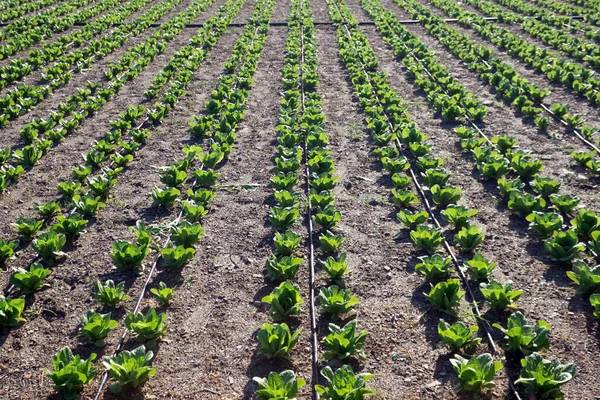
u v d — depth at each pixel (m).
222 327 6.98
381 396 5.89
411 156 11.77
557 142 12.12
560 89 15.34
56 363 5.92
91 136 13.19
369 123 12.82
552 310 7.06
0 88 16.34
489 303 7.20
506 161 10.48
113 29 24.28
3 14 26.12
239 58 18.45
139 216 9.62
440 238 8.27
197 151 11.62
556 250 7.88
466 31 22.64
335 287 7.10
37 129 13.31
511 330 6.21
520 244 8.52
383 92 14.66
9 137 13.18
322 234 8.38
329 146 12.33
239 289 7.69
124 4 30.08
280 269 7.65
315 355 6.43
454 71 17.31
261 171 11.21
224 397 5.97
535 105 14.31
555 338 6.58
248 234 9.04
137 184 10.78
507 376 6.05
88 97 15.38
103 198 10.23
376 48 20.25
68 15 27.02
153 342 6.66
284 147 11.99
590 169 10.52
